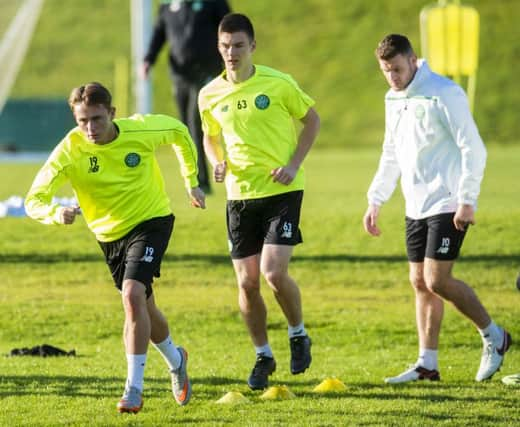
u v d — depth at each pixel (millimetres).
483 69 123000
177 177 71812
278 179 21484
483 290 35656
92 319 31922
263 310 22359
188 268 39000
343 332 30062
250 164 21859
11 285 36688
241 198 22047
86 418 19031
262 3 139125
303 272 38562
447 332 29641
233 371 24453
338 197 56312
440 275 22078
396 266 39219
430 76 21750
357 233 44250
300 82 123188
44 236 44500
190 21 49656
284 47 129375
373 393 21281
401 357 26672
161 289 36094
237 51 21469
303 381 23062
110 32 137875
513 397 20734
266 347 22406
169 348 20031
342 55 127062
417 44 124125
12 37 112938
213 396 21219
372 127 112375
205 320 31766
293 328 22234
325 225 45625
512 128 111125
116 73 128375
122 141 19625
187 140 20719
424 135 21844
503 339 22734
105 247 20281
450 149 21859
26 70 130250
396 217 47438
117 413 19422
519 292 35156
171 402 20547
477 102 116875
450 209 21859
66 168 19594
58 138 115938
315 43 129875
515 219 45875
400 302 34188
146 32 77062
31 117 119312
